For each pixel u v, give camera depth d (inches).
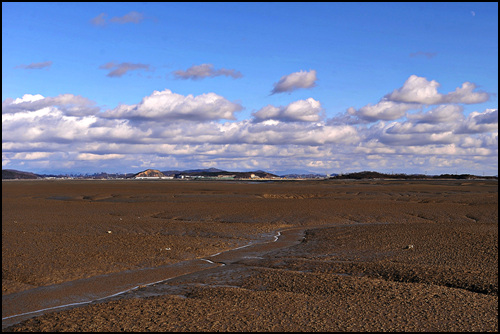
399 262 915.4
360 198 2859.3
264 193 3378.4
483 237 1141.7
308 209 2021.4
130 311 588.7
